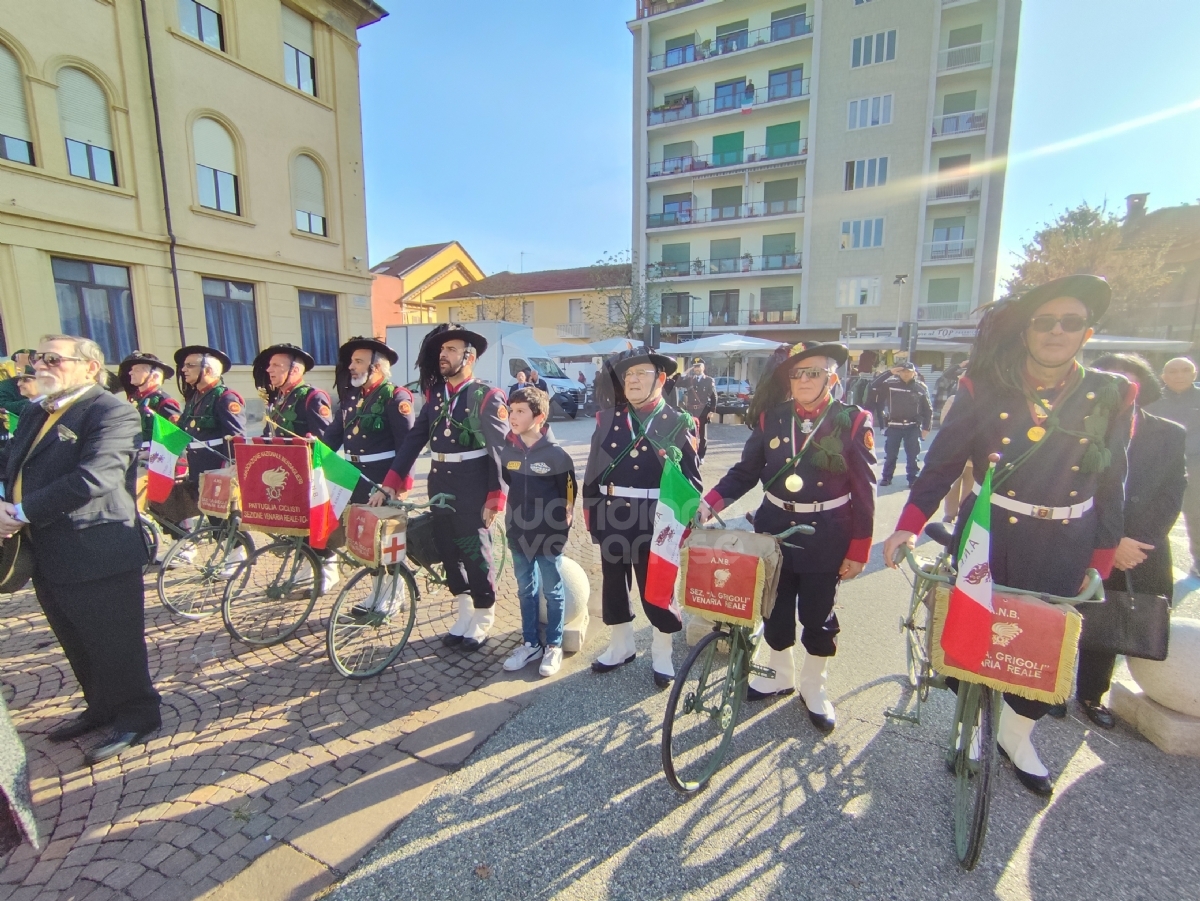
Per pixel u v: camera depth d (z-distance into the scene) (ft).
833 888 6.70
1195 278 96.32
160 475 13.30
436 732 9.46
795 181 97.81
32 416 8.66
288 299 47.06
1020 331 7.52
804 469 9.07
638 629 13.37
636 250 107.96
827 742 9.33
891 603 14.46
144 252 37.78
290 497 11.24
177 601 13.96
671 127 103.76
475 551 11.80
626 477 10.44
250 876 6.80
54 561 8.37
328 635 10.92
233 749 9.04
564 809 7.86
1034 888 6.70
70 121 34.50
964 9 86.22
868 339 83.97
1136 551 8.29
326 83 49.16
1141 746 9.25
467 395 11.53
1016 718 8.34
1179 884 6.75
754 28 98.43
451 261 118.73
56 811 7.80
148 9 37.04
